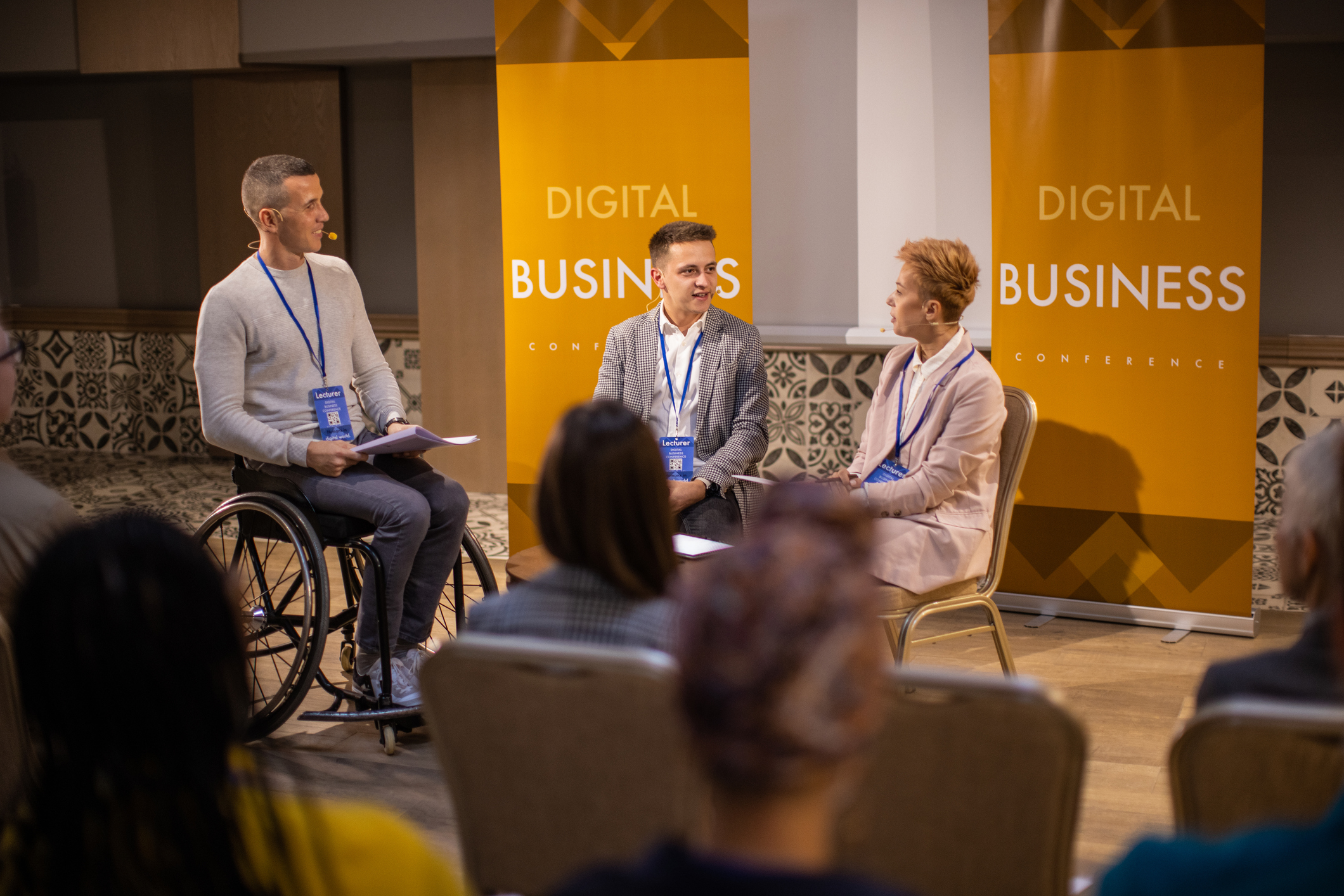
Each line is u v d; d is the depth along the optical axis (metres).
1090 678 3.37
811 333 4.72
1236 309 3.49
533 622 1.56
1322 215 4.33
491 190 5.46
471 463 5.74
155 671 0.86
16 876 0.90
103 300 6.37
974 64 4.38
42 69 5.74
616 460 1.54
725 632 0.70
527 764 1.48
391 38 5.19
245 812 0.92
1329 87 4.25
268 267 3.12
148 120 6.13
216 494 5.62
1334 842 0.83
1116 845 2.45
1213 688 1.38
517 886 1.55
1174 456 3.64
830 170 4.63
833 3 4.50
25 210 6.39
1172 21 3.42
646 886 0.69
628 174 3.93
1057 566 3.88
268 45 5.39
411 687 3.02
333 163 5.75
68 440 6.50
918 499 2.96
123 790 0.87
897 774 1.39
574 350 4.08
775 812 0.71
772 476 3.46
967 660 3.52
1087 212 3.61
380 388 3.34
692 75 3.82
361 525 2.98
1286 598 3.99
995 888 1.40
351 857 0.93
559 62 3.92
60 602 0.87
